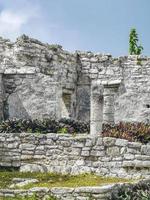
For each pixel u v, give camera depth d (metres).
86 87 30.78
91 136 20.41
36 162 20.66
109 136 21.59
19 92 26.50
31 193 17.06
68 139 20.45
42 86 26.30
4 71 26.67
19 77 26.58
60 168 20.34
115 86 30.31
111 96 29.81
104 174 19.92
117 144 19.95
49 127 23.14
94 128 22.11
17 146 20.91
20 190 17.20
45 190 17.00
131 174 19.67
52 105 26.19
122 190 17.38
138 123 27.12
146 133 22.64
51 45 28.73
